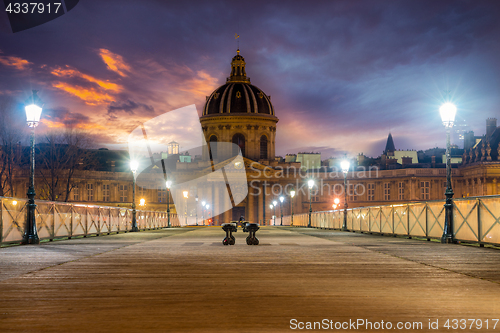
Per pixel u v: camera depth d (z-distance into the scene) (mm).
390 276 5879
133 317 3719
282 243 12430
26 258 8203
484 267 6812
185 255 8734
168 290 4875
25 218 12406
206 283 5320
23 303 4246
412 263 7332
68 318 3689
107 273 6168
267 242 12922
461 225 11820
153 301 4320
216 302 4270
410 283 5324
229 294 4652
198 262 7492
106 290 4883
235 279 5621
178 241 13719
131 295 4609
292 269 6570
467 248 10430
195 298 4457
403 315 3775
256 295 4598
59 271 6375
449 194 12406
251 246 11227
